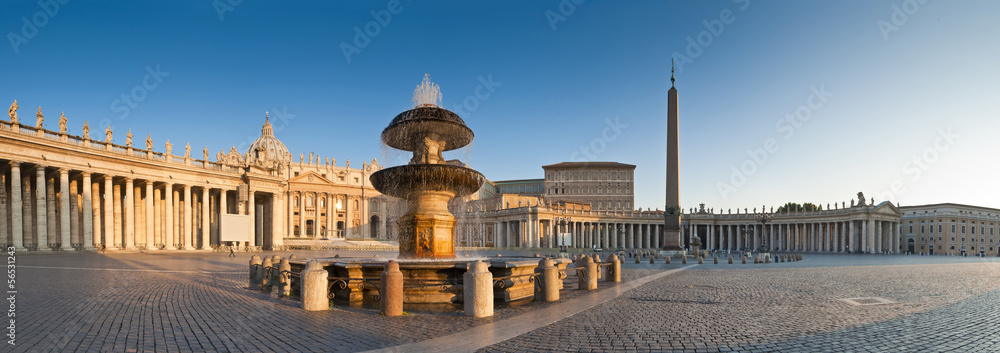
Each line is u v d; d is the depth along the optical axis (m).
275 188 75.19
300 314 11.34
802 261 45.62
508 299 13.48
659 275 23.73
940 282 20.34
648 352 7.82
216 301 13.54
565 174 138.25
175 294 15.09
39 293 14.96
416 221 16.59
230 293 15.48
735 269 29.66
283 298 14.27
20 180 45.72
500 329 9.58
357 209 118.81
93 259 37.28
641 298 14.27
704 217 111.31
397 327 9.80
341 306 12.63
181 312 11.59
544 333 9.20
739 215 110.88
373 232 123.69
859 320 10.63
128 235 55.72
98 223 58.53
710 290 16.53
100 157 53.19
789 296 14.91
